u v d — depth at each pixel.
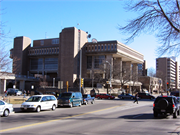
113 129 10.66
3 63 27.31
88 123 12.71
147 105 29.41
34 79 85.69
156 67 157.25
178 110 16.95
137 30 12.38
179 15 11.71
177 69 171.00
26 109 18.94
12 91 57.56
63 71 80.56
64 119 14.56
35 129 10.55
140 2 11.94
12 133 9.49
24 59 95.06
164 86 129.62
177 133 9.63
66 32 82.06
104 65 63.50
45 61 95.00
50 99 21.23
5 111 15.88
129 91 83.50
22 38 94.69
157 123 12.85
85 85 76.31
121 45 83.69
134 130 10.40
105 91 68.88
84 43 87.25
